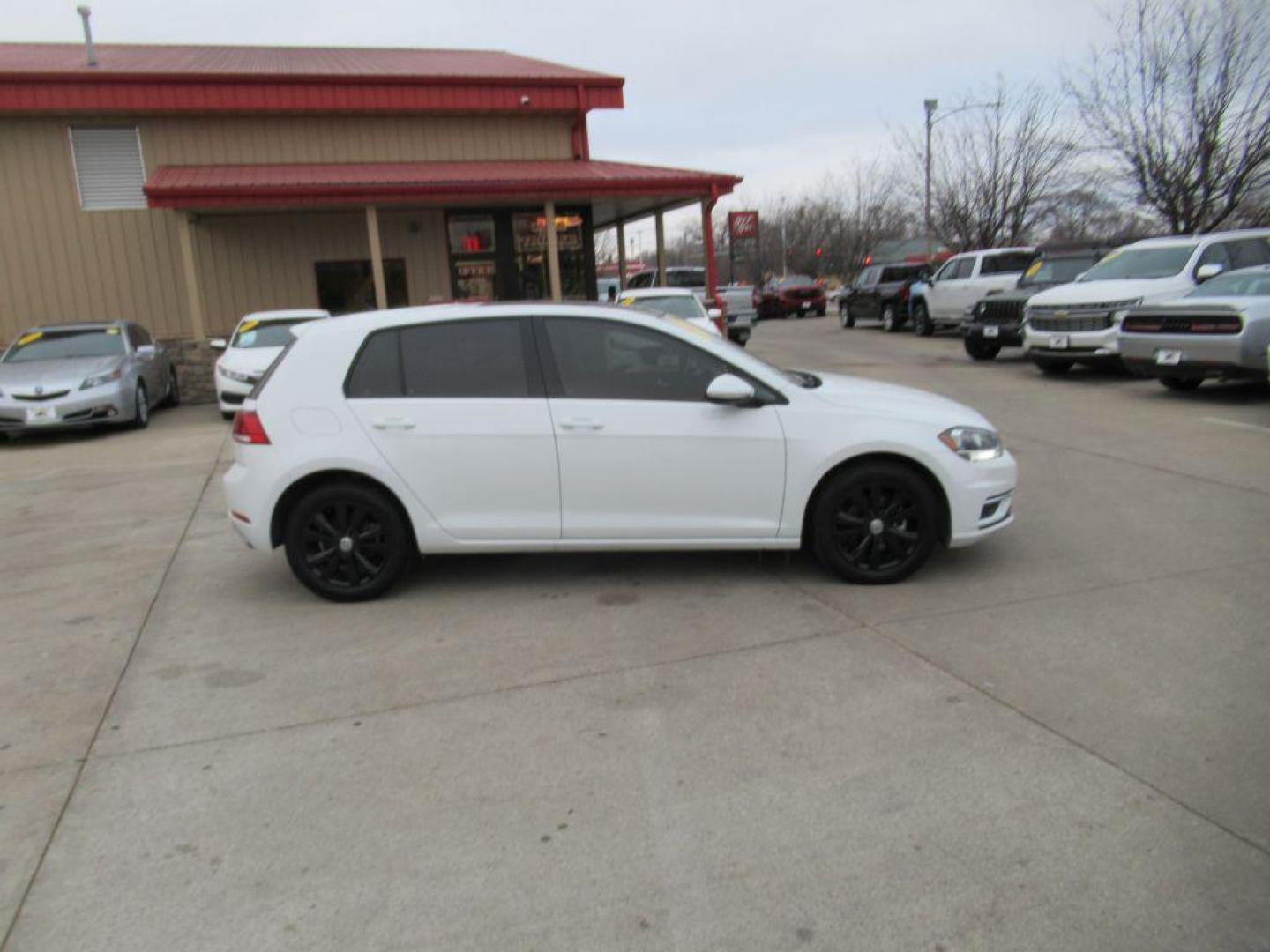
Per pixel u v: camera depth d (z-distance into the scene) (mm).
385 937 2613
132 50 20172
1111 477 7617
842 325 28141
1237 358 10539
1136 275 13617
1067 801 3109
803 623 4715
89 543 6816
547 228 17266
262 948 2582
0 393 11469
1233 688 3842
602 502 5160
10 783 3471
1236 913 2574
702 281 27438
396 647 4625
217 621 5098
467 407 5109
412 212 18109
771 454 5105
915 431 5109
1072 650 4277
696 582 5398
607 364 5180
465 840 3037
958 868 2807
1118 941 2492
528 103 18125
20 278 16406
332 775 3455
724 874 2830
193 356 15578
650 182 16703
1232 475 7492
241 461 5266
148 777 3484
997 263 20812
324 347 5203
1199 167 19703
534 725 3771
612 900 2732
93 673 4434
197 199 14656
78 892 2846
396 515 5211
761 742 3572
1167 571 5297
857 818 3072
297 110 17031
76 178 16422
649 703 3920
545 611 5031
